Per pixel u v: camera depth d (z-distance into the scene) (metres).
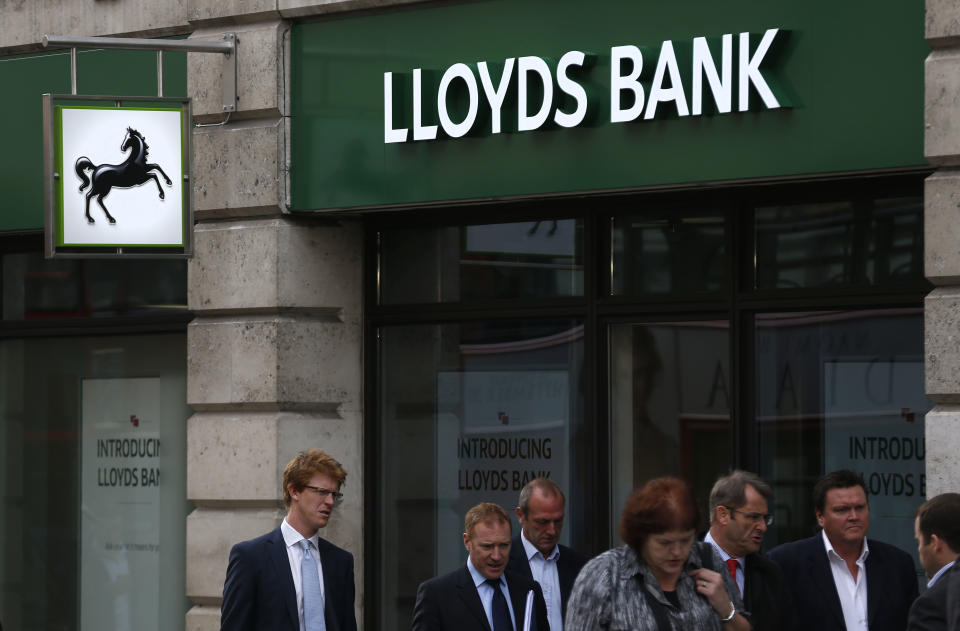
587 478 14.23
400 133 14.23
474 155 13.94
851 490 10.69
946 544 9.73
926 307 11.78
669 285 13.88
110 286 16.75
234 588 11.20
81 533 16.97
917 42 11.89
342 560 11.57
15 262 17.31
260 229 14.98
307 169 14.86
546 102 13.45
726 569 9.06
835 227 13.11
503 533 10.69
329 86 14.73
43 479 17.22
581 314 14.28
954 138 11.61
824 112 12.27
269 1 14.93
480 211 14.84
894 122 11.98
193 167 15.13
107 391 16.86
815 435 13.21
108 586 16.81
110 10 15.98
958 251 11.63
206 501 15.27
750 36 12.53
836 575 10.85
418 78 14.13
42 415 17.25
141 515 16.62
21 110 16.20
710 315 13.66
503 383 14.84
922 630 9.34
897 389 12.86
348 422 15.36
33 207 16.11
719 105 12.66
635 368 14.09
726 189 13.48
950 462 11.62
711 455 13.69
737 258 13.46
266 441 14.84
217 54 15.23
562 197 13.84
